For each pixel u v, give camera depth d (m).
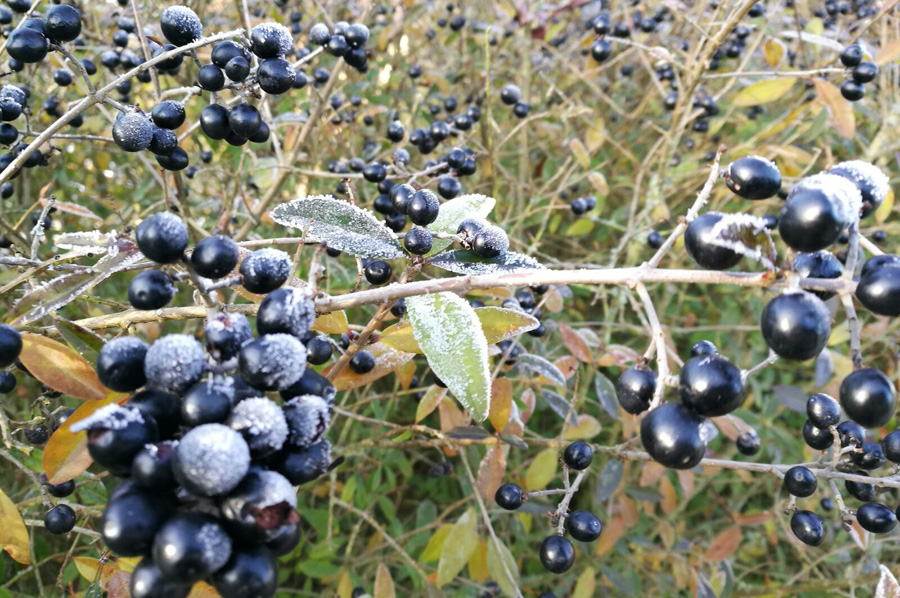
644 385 0.13
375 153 0.31
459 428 0.19
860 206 0.11
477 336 0.13
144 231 0.11
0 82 0.26
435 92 0.42
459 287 0.13
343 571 0.26
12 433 0.16
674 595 0.30
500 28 0.39
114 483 0.25
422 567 0.27
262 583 0.10
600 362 0.25
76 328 0.13
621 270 0.12
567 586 0.30
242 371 0.10
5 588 0.22
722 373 0.11
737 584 0.31
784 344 0.10
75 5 0.25
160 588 0.10
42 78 0.29
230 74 0.14
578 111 0.34
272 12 0.32
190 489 0.09
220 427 0.10
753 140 0.31
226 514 0.10
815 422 0.15
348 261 0.31
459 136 0.28
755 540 0.35
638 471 0.33
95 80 0.28
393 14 0.38
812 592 0.31
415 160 0.37
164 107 0.14
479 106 0.36
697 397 0.11
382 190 0.23
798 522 0.16
